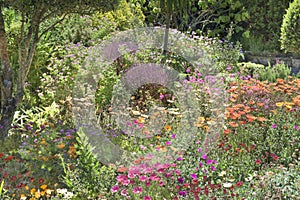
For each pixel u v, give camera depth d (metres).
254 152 4.35
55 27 7.21
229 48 7.85
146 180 3.65
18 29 6.55
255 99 5.44
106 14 7.85
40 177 3.92
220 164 4.05
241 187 3.60
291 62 8.92
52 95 5.73
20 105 5.66
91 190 3.61
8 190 3.67
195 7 9.85
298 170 3.92
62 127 4.93
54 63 6.42
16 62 6.31
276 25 9.57
